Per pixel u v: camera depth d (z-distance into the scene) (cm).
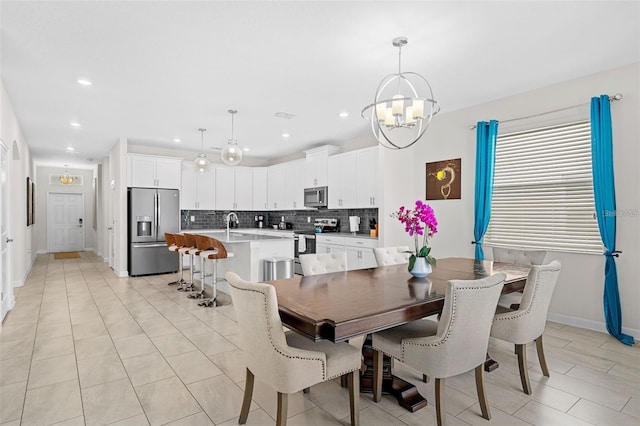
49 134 582
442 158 475
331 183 631
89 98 402
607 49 292
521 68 329
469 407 215
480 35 266
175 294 499
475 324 188
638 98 320
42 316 394
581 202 361
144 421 200
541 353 254
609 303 331
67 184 1044
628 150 326
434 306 205
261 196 821
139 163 643
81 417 204
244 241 453
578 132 361
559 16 242
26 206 632
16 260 539
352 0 222
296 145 689
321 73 334
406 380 251
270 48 284
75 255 940
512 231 412
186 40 271
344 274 282
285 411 175
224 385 242
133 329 352
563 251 370
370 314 175
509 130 408
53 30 255
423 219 261
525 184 401
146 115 472
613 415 207
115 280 596
